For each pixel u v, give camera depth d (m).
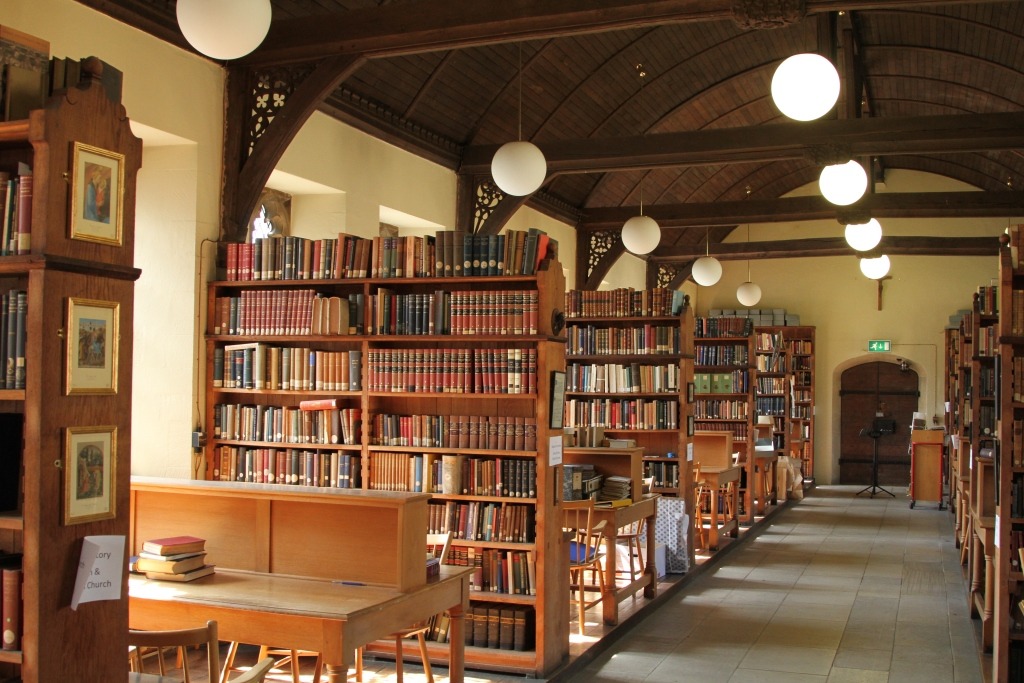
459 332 6.95
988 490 8.56
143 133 7.31
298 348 7.52
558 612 6.92
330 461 7.31
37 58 3.74
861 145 10.38
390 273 7.20
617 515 8.06
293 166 8.64
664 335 10.64
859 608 9.18
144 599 4.68
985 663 7.22
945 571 11.14
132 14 6.85
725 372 14.77
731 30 12.17
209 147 7.72
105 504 3.72
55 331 3.52
